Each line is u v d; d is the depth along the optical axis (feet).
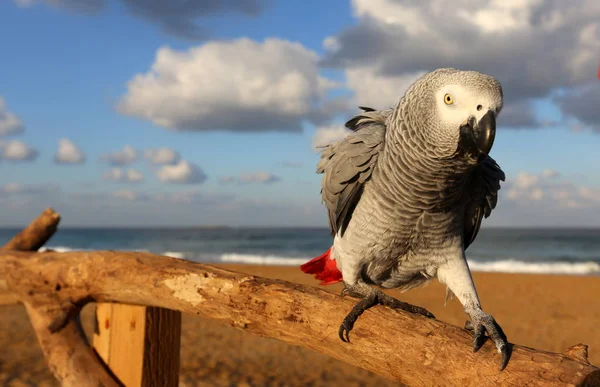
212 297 1.84
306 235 53.98
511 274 15.55
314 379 4.54
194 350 5.32
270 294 1.77
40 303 2.17
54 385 3.96
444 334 1.56
